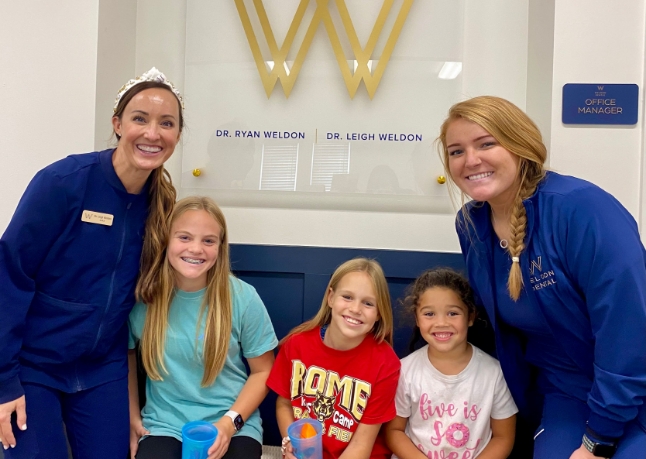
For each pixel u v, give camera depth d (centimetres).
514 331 125
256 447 118
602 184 138
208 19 159
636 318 91
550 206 101
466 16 154
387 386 120
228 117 159
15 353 104
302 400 123
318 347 125
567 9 136
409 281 154
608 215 96
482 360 125
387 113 155
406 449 120
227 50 159
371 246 158
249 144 159
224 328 124
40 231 104
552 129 138
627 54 135
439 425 120
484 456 117
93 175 111
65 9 143
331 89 156
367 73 153
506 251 111
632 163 137
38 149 146
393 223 157
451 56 153
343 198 158
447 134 110
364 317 119
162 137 110
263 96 158
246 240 161
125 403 123
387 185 156
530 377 129
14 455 105
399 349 154
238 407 122
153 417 124
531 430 138
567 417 113
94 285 113
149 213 121
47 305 110
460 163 106
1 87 146
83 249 110
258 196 160
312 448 105
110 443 118
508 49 154
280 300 159
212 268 126
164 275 123
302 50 155
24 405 106
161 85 112
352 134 156
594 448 99
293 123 158
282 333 159
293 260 157
